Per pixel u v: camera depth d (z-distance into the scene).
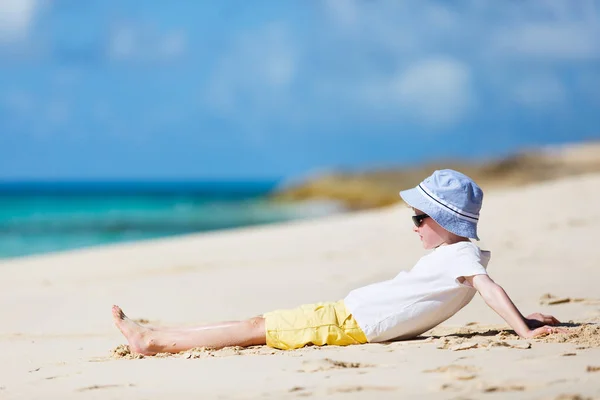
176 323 6.66
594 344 4.38
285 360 4.29
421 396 3.32
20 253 23.36
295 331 4.84
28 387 3.97
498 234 12.09
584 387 3.33
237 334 4.90
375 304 4.85
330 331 4.82
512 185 48.50
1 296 9.08
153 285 9.26
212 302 7.70
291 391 3.52
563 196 16.45
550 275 8.31
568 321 5.61
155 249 13.72
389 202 56.69
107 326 6.63
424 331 4.94
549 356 4.03
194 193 113.88
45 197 90.19
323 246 12.42
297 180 66.25
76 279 10.45
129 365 4.46
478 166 55.03
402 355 4.27
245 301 7.67
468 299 4.92
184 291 8.59
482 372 3.68
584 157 52.72
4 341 6.02
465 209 4.83
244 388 3.63
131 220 40.28
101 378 4.09
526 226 12.75
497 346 4.38
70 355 5.16
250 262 11.12
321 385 3.59
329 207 57.19
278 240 13.79
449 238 4.91
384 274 9.20
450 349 4.40
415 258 10.50
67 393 3.74
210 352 4.72
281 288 8.47
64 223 37.19
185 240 15.58
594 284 7.61
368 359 4.19
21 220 39.59
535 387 3.37
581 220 12.96
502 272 8.66
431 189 4.88
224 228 34.22
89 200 76.56
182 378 3.95
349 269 9.75
